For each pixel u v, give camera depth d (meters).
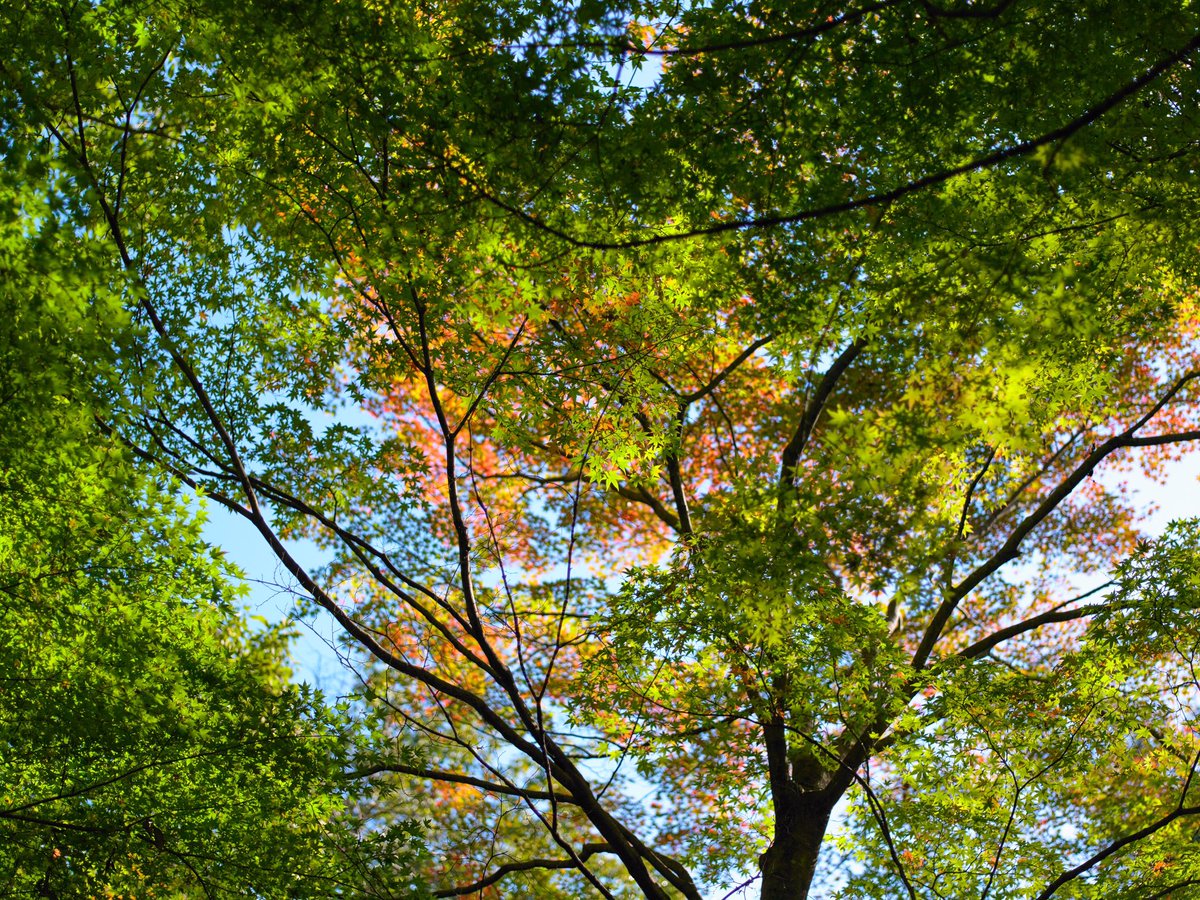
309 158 7.61
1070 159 5.08
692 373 13.67
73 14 6.28
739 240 6.95
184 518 6.97
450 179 6.17
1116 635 8.52
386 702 8.43
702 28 5.95
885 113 6.31
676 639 8.92
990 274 5.96
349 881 7.52
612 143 6.00
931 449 5.67
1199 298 9.05
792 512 6.09
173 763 7.22
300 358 9.43
